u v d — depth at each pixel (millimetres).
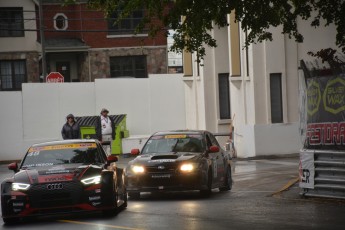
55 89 78875
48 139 78625
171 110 81375
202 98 73750
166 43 104312
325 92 33344
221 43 72625
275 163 58344
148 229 26047
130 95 80625
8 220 30016
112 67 104688
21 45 94938
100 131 58969
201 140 39250
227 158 42094
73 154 32344
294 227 25688
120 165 62750
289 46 64375
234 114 69188
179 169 36375
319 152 33500
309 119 34406
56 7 104750
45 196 29344
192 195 39375
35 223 29828
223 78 72875
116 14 103750
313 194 34156
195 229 25672
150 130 81000
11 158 77875
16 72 95125
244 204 33344
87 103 79750
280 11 36094
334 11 35750
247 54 65000
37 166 31719
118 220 28984
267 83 64125
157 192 40500
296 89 64688
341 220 27156
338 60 32812
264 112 64312
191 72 76938
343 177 32531
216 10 33844
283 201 33969
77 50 102938
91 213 32094
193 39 36250
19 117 78125
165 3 34094
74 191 29422
